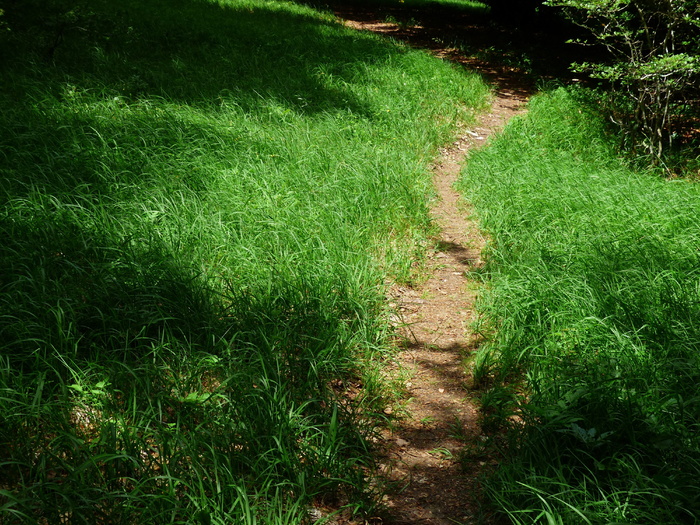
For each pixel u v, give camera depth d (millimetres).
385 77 11453
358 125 8578
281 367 3680
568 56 16828
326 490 2947
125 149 6191
